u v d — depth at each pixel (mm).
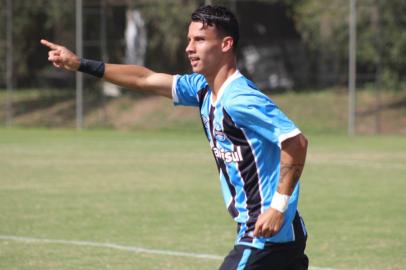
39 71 91250
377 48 78812
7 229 28125
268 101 12281
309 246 25625
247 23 89438
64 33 86938
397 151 59125
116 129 79500
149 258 23562
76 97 87438
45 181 41531
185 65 85438
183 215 31391
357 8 79312
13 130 78000
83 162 50969
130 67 14305
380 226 29188
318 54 85875
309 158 54219
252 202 12711
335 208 33375
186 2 84438
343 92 84125
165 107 83125
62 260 23141
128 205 33812
